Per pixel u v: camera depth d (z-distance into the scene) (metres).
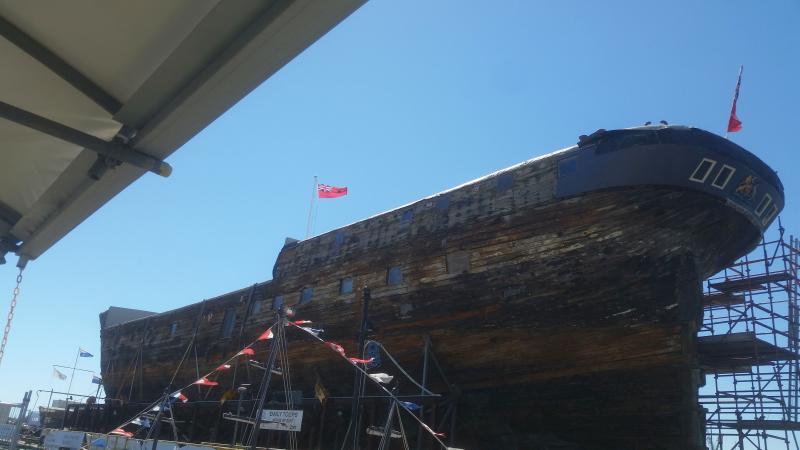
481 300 21.58
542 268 20.16
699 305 18.58
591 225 19.33
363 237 27.55
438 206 24.44
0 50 4.34
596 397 19.52
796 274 23.12
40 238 6.77
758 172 18.73
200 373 36.91
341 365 26.72
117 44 4.15
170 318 42.72
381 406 24.03
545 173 21.00
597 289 19.05
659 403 18.50
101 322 57.19
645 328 18.36
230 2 3.71
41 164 5.56
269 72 4.17
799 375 22.11
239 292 35.72
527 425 21.22
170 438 36.59
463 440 22.12
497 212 21.95
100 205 5.99
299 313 29.38
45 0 3.87
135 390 44.59
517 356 20.72
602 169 19.38
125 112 4.63
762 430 23.19
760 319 23.31
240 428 30.92
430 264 23.61
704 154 18.08
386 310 24.77
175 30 3.96
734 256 21.23
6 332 6.74
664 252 18.42
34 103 4.91
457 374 22.47
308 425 27.00
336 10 3.70
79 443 21.83
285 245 32.94
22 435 39.59
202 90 4.24
